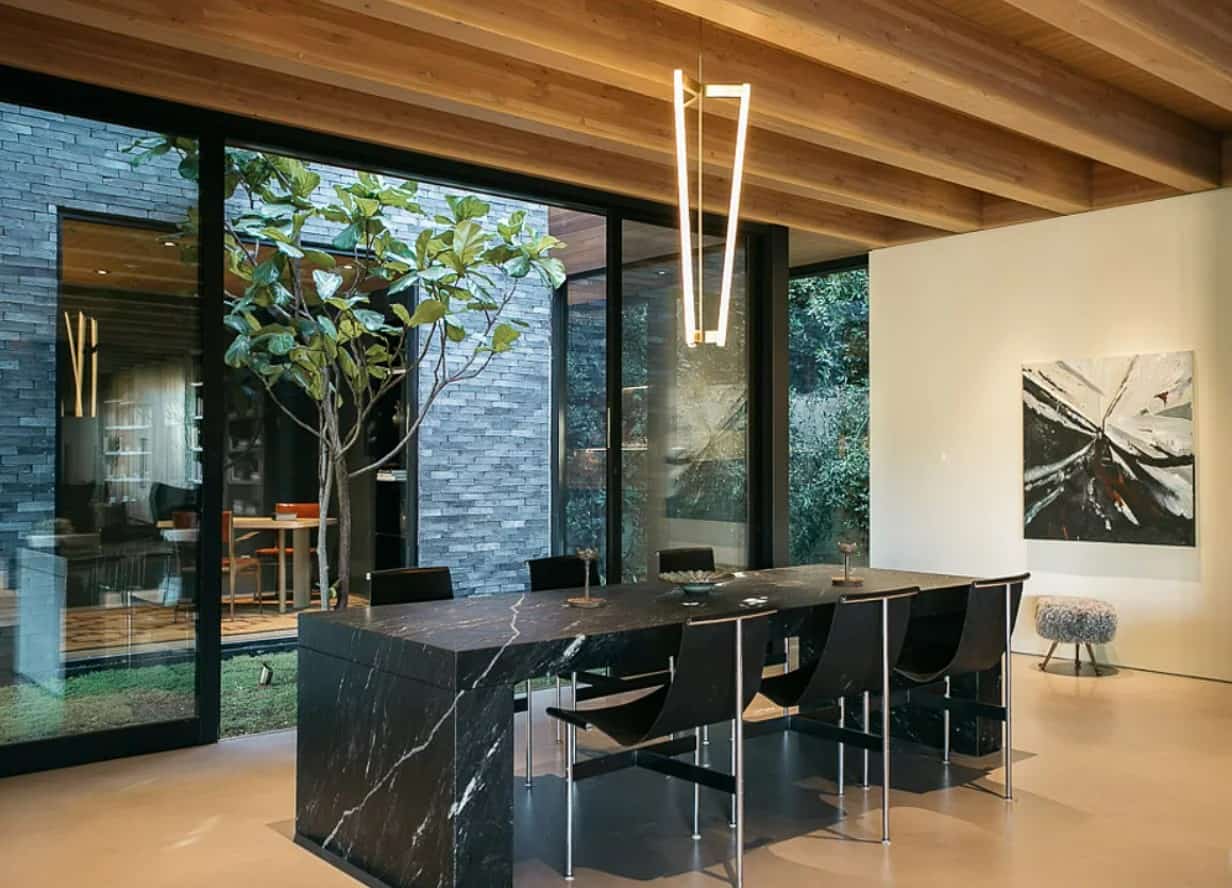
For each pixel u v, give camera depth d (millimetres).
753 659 3350
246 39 4004
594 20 4152
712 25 4570
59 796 4062
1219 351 6160
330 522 9469
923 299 7684
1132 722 5199
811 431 9531
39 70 4250
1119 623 6598
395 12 3711
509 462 8438
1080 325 6797
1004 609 4074
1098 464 6656
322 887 3178
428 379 8023
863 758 4434
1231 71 4410
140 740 4656
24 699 4371
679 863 3375
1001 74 4699
